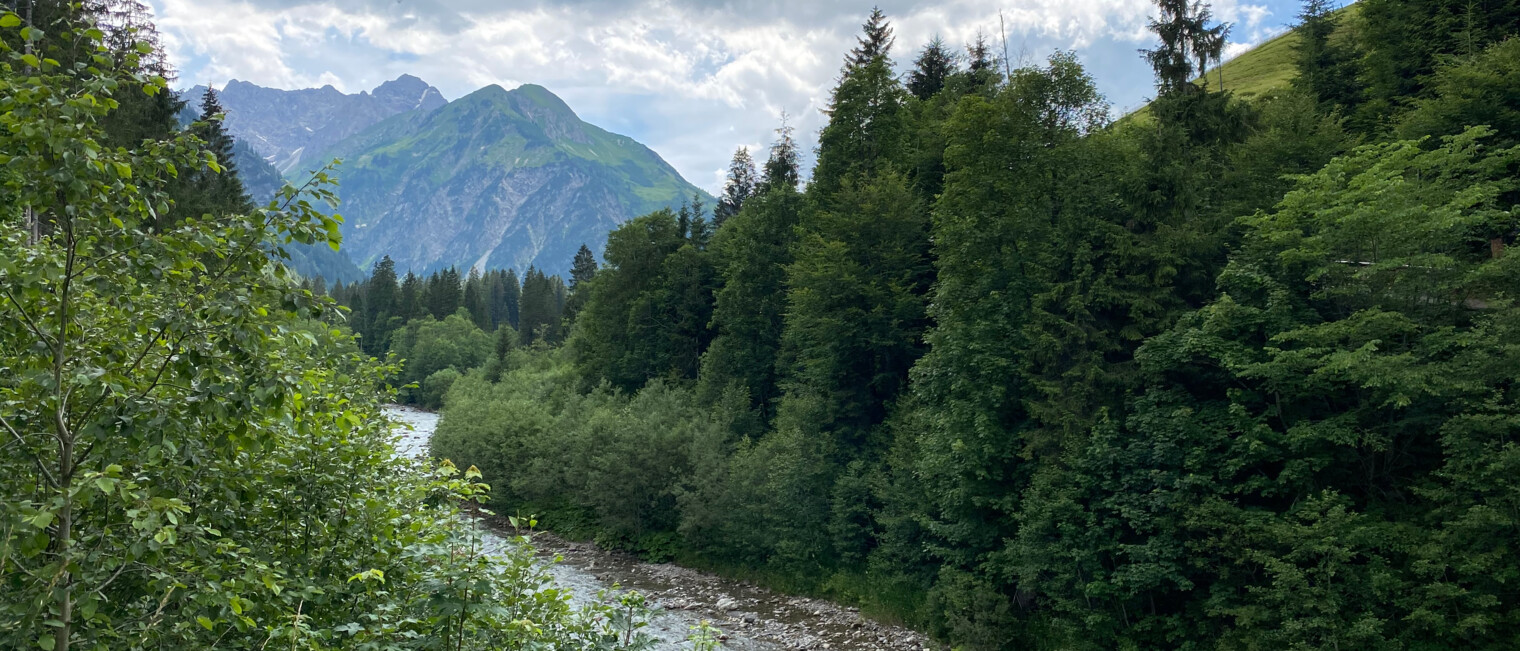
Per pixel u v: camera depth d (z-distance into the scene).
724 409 46.88
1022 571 26.75
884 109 54.69
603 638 9.26
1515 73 30.52
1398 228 22.70
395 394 12.11
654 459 42.62
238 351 5.90
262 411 6.71
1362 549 22.11
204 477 7.07
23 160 5.16
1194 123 35.38
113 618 6.74
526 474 51.25
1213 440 24.97
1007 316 30.62
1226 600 23.88
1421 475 23.30
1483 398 21.06
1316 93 46.22
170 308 5.80
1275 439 23.91
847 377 42.25
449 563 8.66
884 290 42.34
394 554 9.02
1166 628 25.25
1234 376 25.00
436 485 9.80
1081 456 27.05
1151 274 29.02
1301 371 23.89
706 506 39.53
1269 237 25.27
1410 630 20.66
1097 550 25.88
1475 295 24.16
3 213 5.46
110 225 5.74
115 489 5.92
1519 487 19.28
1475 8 40.34
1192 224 29.36
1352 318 22.89
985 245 32.50
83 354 6.17
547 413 57.19
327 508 8.75
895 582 33.28
